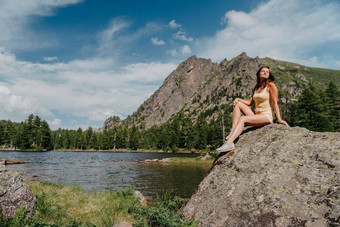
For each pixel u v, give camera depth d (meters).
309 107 58.09
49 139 117.44
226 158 5.76
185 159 47.88
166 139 132.38
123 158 63.09
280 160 4.75
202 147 111.81
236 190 4.66
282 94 62.84
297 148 4.84
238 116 6.25
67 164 38.41
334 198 3.55
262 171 4.73
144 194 13.60
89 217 5.70
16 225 4.40
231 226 4.06
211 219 4.47
